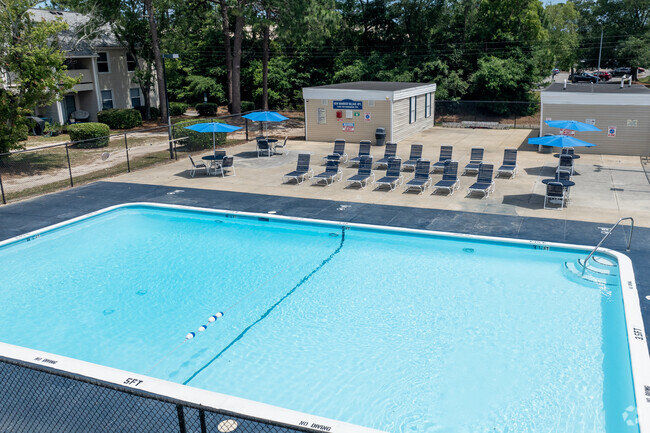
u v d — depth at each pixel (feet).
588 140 82.12
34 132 112.27
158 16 133.59
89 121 131.23
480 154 72.74
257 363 30.32
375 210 56.24
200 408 16.08
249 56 170.91
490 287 39.58
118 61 138.41
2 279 42.75
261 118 82.99
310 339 32.89
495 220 51.78
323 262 45.27
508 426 24.59
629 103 78.23
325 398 26.96
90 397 24.23
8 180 73.61
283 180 70.18
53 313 36.94
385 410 25.95
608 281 39.45
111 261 46.37
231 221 56.54
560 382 27.89
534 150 86.17
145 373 29.53
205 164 78.79
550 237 46.75
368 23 165.89
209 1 139.85
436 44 160.86
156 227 55.21
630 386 27.45
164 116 131.64
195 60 171.73
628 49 197.36
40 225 54.13
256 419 15.58
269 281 41.63
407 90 97.66
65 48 120.37
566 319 34.50
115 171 78.07
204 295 39.40
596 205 55.36
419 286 40.11
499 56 155.12
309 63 168.25
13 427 21.88
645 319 32.07
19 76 75.92
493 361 30.01
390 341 32.40
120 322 35.53
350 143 96.27
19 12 75.56
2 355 28.53
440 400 26.63
